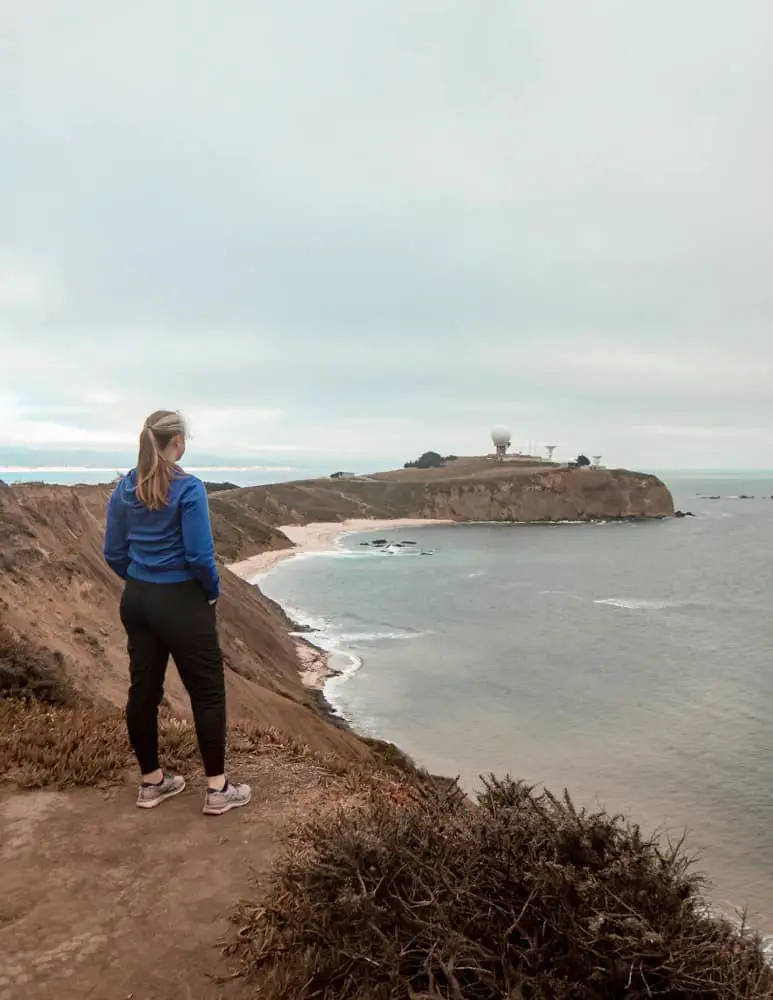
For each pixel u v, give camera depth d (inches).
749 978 97.0
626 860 104.5
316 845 120.6
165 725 217.9
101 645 487.8
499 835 113.5
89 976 104.6
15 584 475.8
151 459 144.4
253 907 119.6
